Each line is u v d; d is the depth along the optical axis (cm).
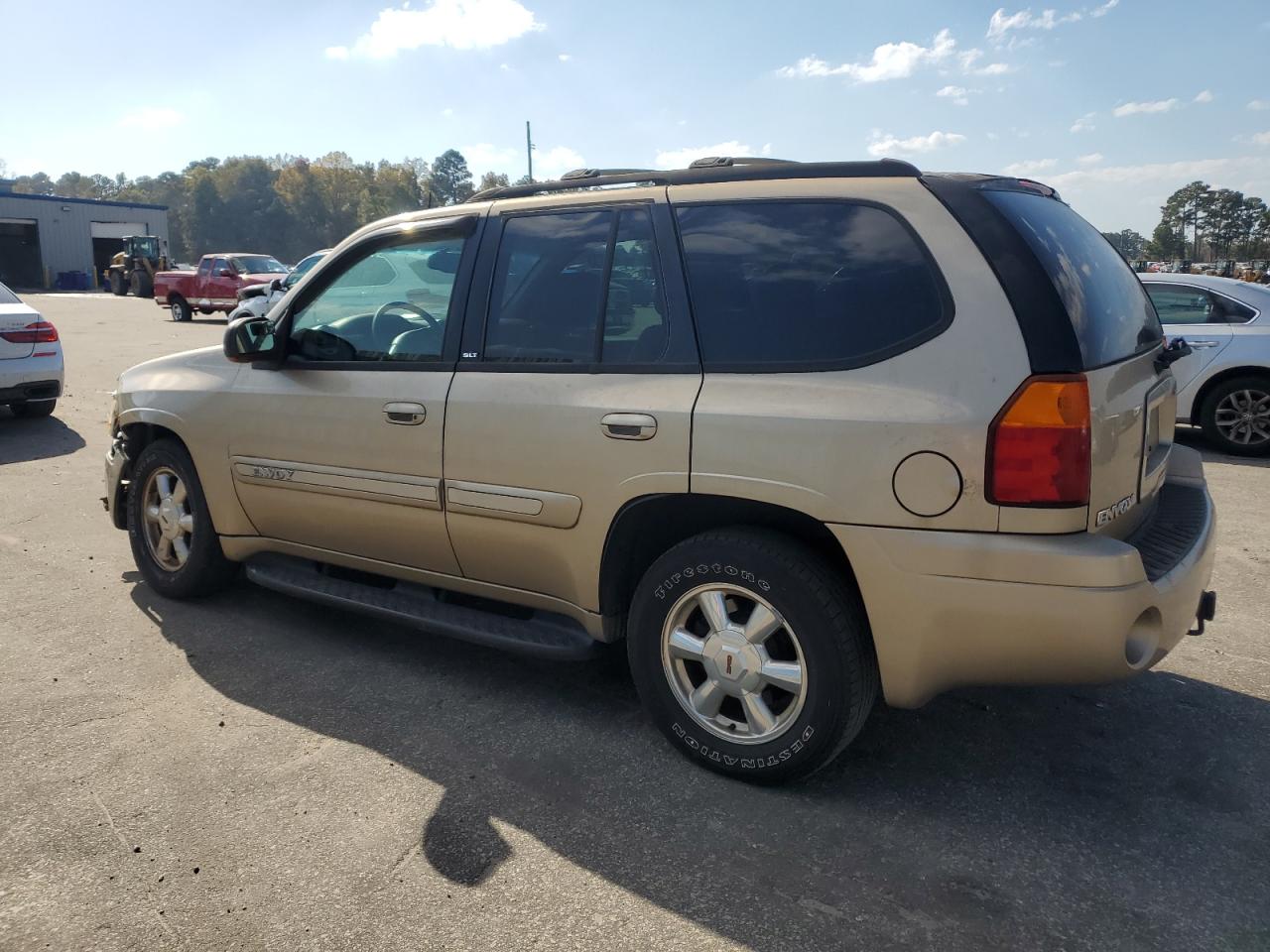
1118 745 335
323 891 254
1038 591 255
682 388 301
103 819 286
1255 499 689
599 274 328
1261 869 264
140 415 460
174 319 2797
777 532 297
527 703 368
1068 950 232
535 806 295
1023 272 264
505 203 358
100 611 462
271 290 2122
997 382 258
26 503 665
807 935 237
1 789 302
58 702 364
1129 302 331
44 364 931
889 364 272
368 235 390
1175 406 363
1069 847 275
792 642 292
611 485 312
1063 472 254
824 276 288
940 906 248
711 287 304
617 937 237
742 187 309
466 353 352
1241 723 351
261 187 14212
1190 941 235
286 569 435
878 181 289
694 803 297
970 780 311
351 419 379
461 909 247
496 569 355
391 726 348
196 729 344
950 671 273
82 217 5816
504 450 336
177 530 464
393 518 373
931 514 262
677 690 316
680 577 307
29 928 239
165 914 245
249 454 417
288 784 307
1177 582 276
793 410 280
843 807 295
